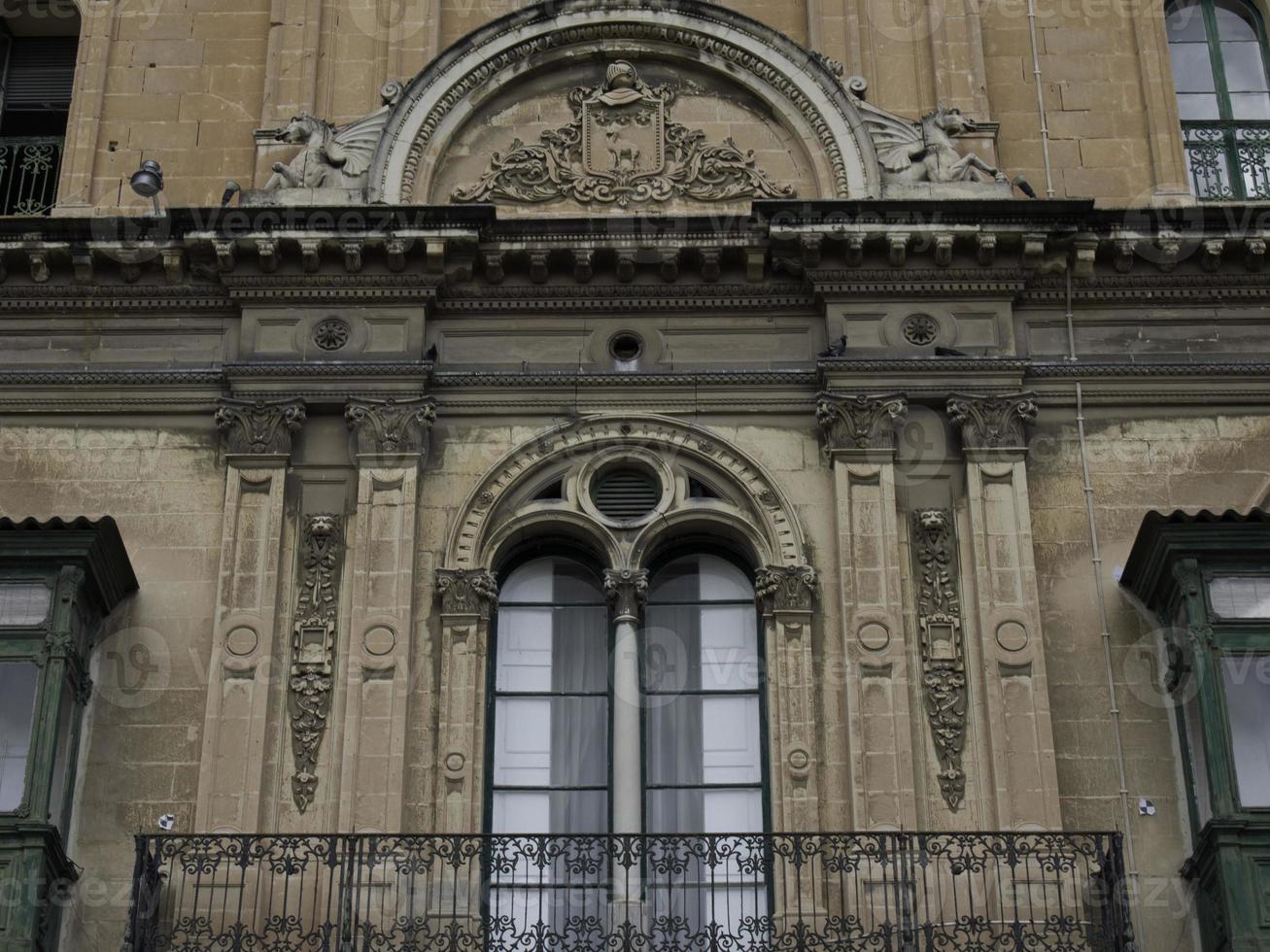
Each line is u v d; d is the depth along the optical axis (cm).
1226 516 2067
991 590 2130
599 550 2194
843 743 2073
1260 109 2477
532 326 2284
